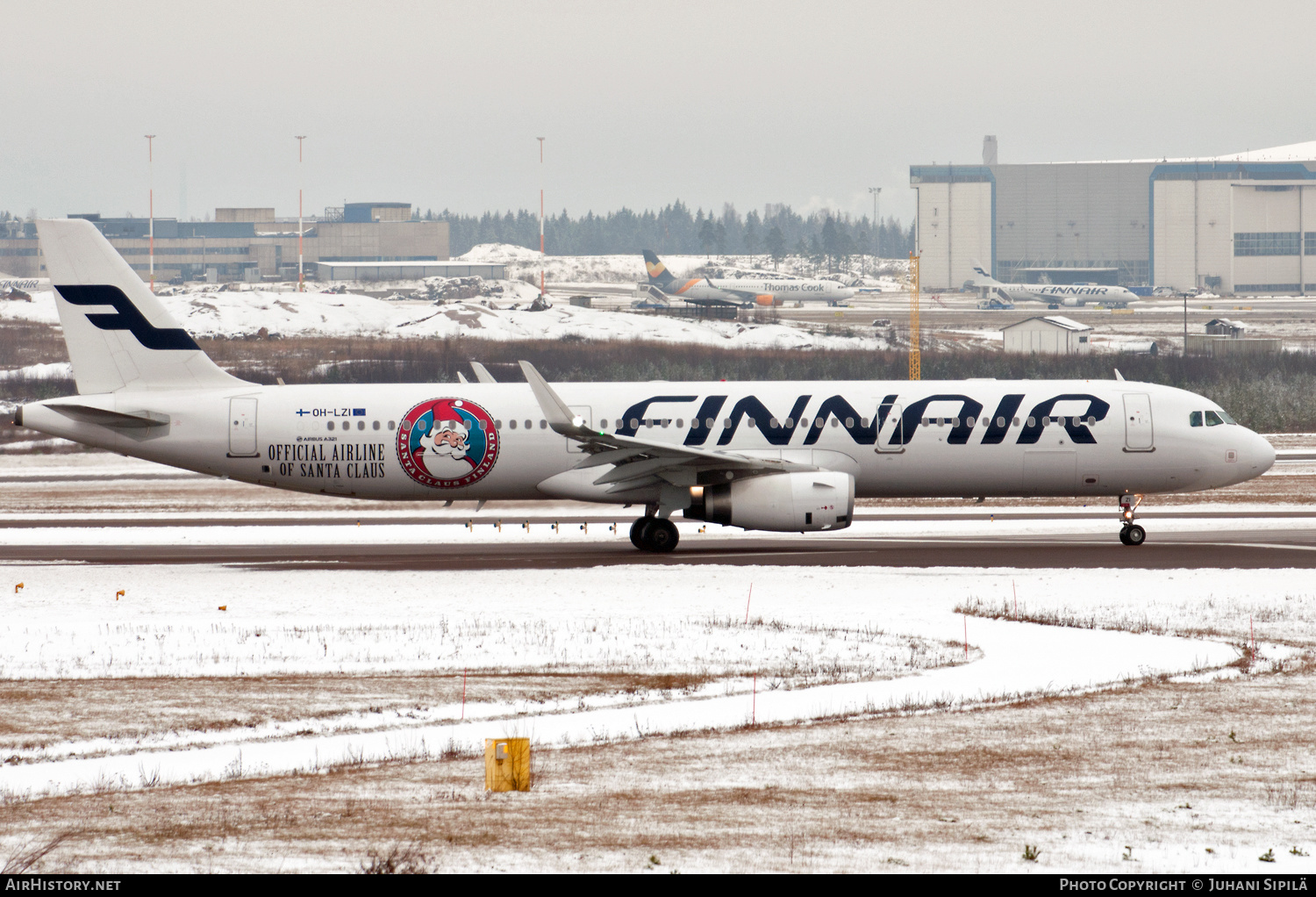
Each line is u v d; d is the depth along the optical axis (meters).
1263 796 56.72
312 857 48.12
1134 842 50.03
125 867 46.88
